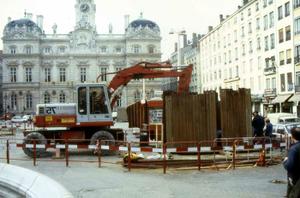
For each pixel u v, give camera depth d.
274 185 13.38
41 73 106.94
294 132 8.25
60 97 106.44
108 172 16.25
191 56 98.12
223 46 73.31
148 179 14.67
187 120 20.28
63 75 107.69
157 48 107.50
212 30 78.75
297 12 48.66
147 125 24.78
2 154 23.70
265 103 56.50
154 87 105.62
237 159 18.25
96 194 12.30
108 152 22.16
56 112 22.17
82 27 107.44
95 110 22.28
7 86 104.69
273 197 11.66
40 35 106.81
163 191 12.64
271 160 17.92
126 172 16.22
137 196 11.99
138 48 107.31
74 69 107.56
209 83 82.44
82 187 13.33
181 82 23.23
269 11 55.84
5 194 9.55
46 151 21.66
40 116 22.11
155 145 21.67
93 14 109.12
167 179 14.69
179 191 12.61
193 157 19.27
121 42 108.69
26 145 19.20
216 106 20.92
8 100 104.81
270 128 21.86
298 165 8.04
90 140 20.77
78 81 107.31
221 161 17.97
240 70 65.94
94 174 15.77
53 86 105.94
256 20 59.94
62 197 7.10
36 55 105.25
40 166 18.03
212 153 20.41
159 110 29.78
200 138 20.31
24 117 75.19
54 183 8.32
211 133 20.42
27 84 104.75
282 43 52.50
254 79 61.12
